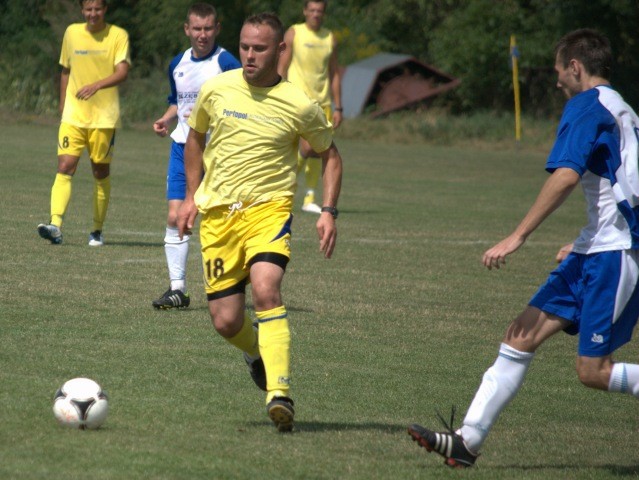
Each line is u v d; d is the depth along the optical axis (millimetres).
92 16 29906
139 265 27203
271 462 12469
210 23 23469
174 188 22641
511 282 29156
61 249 29047
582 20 109625
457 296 26422
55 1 108875
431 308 24594
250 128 14523
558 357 21031
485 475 12742
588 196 13023
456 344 21094
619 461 13969
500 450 14172
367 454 13281
